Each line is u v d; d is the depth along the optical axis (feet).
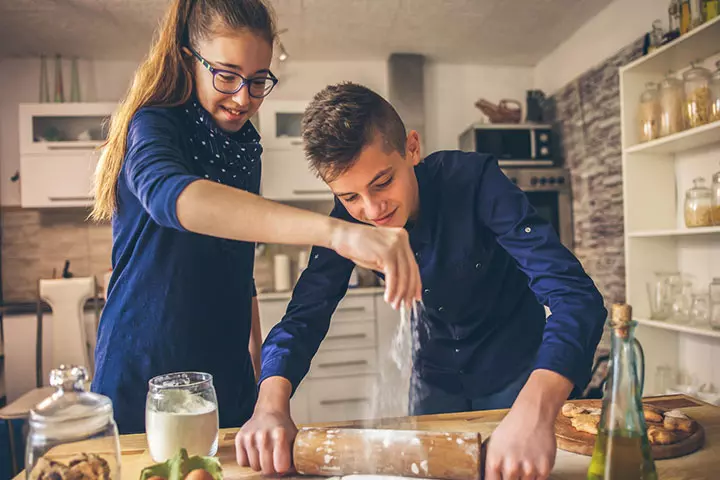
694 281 8.19
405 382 5.16
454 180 3.60
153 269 3.49
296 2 10.09
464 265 3.76
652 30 8.79
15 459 6.66
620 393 2.13
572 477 2.40
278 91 13.07
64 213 12.44
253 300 4.53
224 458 2.76
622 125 8.37
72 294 10.15
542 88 13.52
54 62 12.33
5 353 10.68
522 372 4.20
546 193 11.98
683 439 2.65
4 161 12.20
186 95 3.43
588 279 3.00
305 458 2.44
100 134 11.56
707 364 7.84
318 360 11.10
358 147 2.81
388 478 2.35
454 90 13.64
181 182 2.32
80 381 2.19
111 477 2.06
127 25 10.79
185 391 2.64
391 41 12.13
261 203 2.21
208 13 3.16
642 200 8.39
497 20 11.12
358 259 2.02
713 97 6.93
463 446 2.29
